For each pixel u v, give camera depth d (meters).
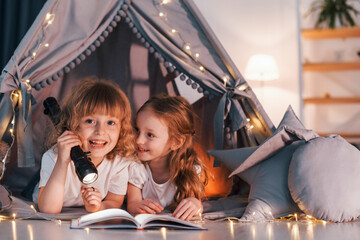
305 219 1.53
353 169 1.47
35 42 1.62
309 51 4.82
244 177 1.69
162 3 1.79
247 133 1.93
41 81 1.70
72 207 1.66
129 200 1.65
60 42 1.66
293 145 1.64
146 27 1.78
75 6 1.69
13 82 1.58
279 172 1.59
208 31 1.81
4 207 1.42
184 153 1.67
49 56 1.65
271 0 3.89
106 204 1.56
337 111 4.80
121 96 1.58
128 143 1.62
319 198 1.42
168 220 1.28
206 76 1.85
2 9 2.20
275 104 3.87
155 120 1.61
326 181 1.44
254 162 1.63
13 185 2.06
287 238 1.14
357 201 1.43
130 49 2.15
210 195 2.03
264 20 3.89
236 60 3.90
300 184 1.45
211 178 1.88
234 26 3.90
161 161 1.69
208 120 2.07
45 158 1.54
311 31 4.57
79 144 1.45
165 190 1.67
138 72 2.17
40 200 1.44
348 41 4.79
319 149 1.50
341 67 4.64
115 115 1.51
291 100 3.86
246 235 1.18
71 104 1.53
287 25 3.88
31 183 1.92
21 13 2.17
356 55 4.77
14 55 1.58
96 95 1.51
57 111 1.65
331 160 1.47
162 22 1.79
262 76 3.75
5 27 2.18
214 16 3.91
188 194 1.63
